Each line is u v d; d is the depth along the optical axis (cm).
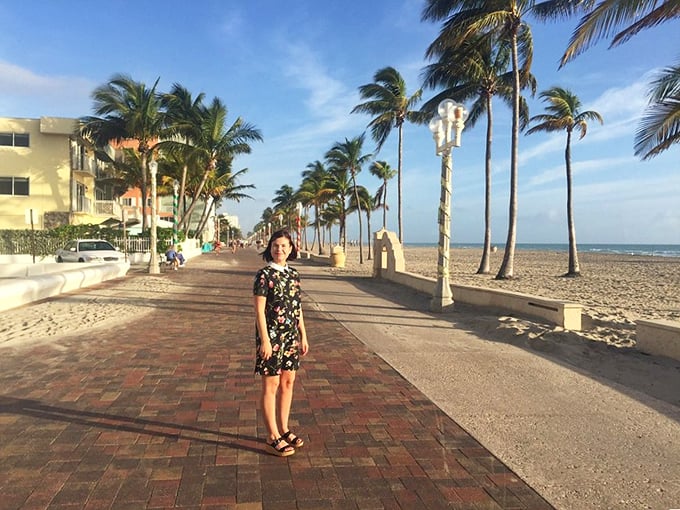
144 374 587
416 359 683
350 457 373
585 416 468
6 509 294
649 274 2659
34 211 2019
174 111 3450
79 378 566
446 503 311
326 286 1786
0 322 914
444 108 1162
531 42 2012
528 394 533
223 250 6644
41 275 1331
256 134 3766
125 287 1577
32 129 3331
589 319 1036
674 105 1073
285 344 378
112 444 388
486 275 2530
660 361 683
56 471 342
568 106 2409
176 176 4234
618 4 891
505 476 348
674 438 419
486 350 742
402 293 1536
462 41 1886
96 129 3253
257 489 323
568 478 347
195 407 476
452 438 412
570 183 2498
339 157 4122
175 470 346
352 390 540
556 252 7256
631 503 316
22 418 440
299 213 5000
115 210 4209
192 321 970
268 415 374
